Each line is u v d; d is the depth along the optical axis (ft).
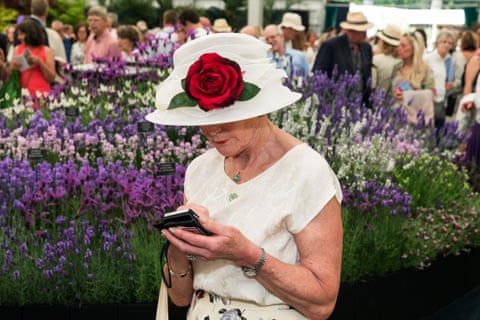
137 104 15.19
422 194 13.38
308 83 14.88
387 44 21.43
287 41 23.89
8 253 9.80
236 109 5.07
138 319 9.93
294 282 5.14
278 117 13.03
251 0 39.47
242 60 5.14
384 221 11.50
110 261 10.24
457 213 13.62
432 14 37.47
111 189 10.91
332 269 5.27
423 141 15.62
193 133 13.64
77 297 9.86
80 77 16.88
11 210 10.83
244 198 5.47
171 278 6.02
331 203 5.33
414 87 20.11
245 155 5.60
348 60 20.45
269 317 5.48
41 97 16.35
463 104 20.61
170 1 39.47
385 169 12.43
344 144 12.12
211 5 40.52
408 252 11.75
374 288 11.07
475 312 12.85
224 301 5.67
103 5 40.14
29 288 9.91
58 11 39.50
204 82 5.02
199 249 5.00
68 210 11.05
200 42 5.28
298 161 5.40
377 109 14.92
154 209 10.62
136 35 23.39
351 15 20.66
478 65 23.38
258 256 5.08
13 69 19.26
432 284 12.50
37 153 12.14
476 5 42.93
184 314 10.03
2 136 12.98
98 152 13.19
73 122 13.73
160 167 10.94
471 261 13.84
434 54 24.77
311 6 42.80
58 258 10.11
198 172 6.05
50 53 19.53
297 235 5.33
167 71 15.87
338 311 10.69
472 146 18.86
